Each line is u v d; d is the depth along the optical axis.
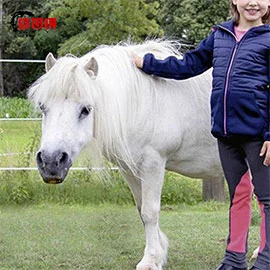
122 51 4.05
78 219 6.12
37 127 7.22
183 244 5.24
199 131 4.18
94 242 5.25
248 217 3.75
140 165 4.04
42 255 4.82
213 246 5.18
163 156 4.07
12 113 10.52
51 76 3.60
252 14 3.55
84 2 21.92
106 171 4.00
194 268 4.48
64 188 6.93
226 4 24.84
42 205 6.73
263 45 3.50
